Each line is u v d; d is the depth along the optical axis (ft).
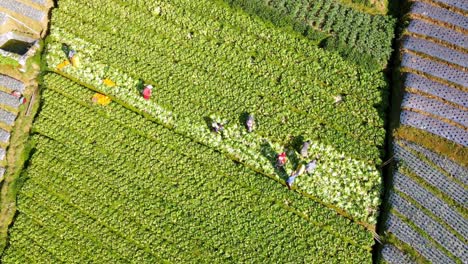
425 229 73.87
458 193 75.05
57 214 84.17
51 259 81.10
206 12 95.61
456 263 71.82
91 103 90.74
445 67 82.23
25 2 100.63
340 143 82.28
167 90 90.02
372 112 83.71
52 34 97.30
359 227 76.84
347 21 89.97
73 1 99.71
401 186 76.69
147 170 84.58
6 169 88.17
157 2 97.35
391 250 73.77
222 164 83.25
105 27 97.25
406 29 86.43
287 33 92.07
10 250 82.43
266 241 77.97
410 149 78.69
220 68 90.38
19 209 85.05
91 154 86.89
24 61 94.22
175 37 94.27
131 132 87.76
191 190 82.33
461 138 77.30
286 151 83.25
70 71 93.91
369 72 86.53
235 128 85.81
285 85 87.76
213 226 79.77
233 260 77.46
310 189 80.23
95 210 83.05
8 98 92.63
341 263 75.41
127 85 91.35
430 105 80.02
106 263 79.82
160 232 80.53
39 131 90.33
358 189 79.10
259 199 80.48
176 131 87.25
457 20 85.15
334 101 85.81
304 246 77.05
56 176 86.22
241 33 92.84
